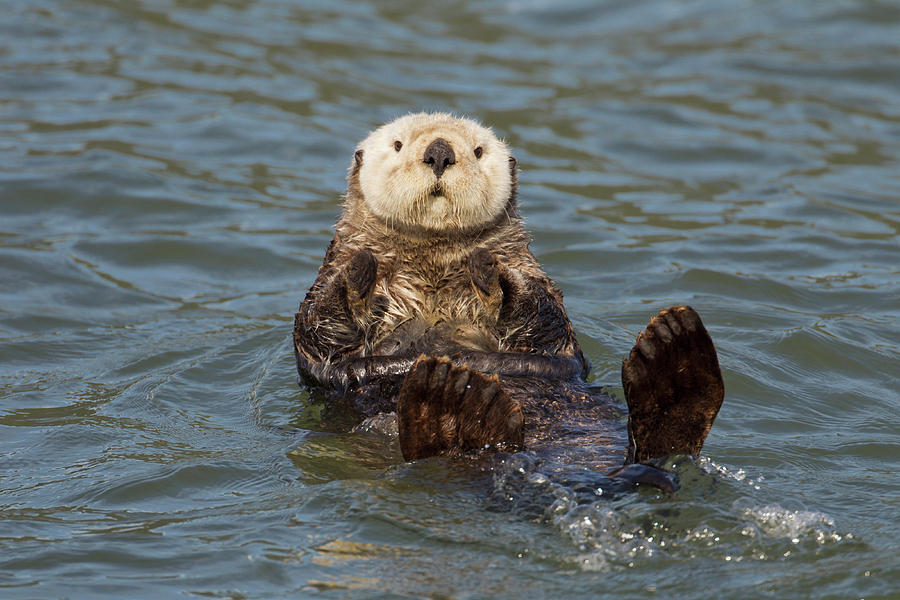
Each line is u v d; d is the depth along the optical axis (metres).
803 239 26.03
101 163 29.28
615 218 27.78
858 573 10.38
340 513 11.90
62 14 42.72
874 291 22.72
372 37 42.88
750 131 34.31
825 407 16.53
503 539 11.13
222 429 15.65
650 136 34.06
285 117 34.19
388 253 16.23
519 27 44.97
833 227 26.97
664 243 25.91
